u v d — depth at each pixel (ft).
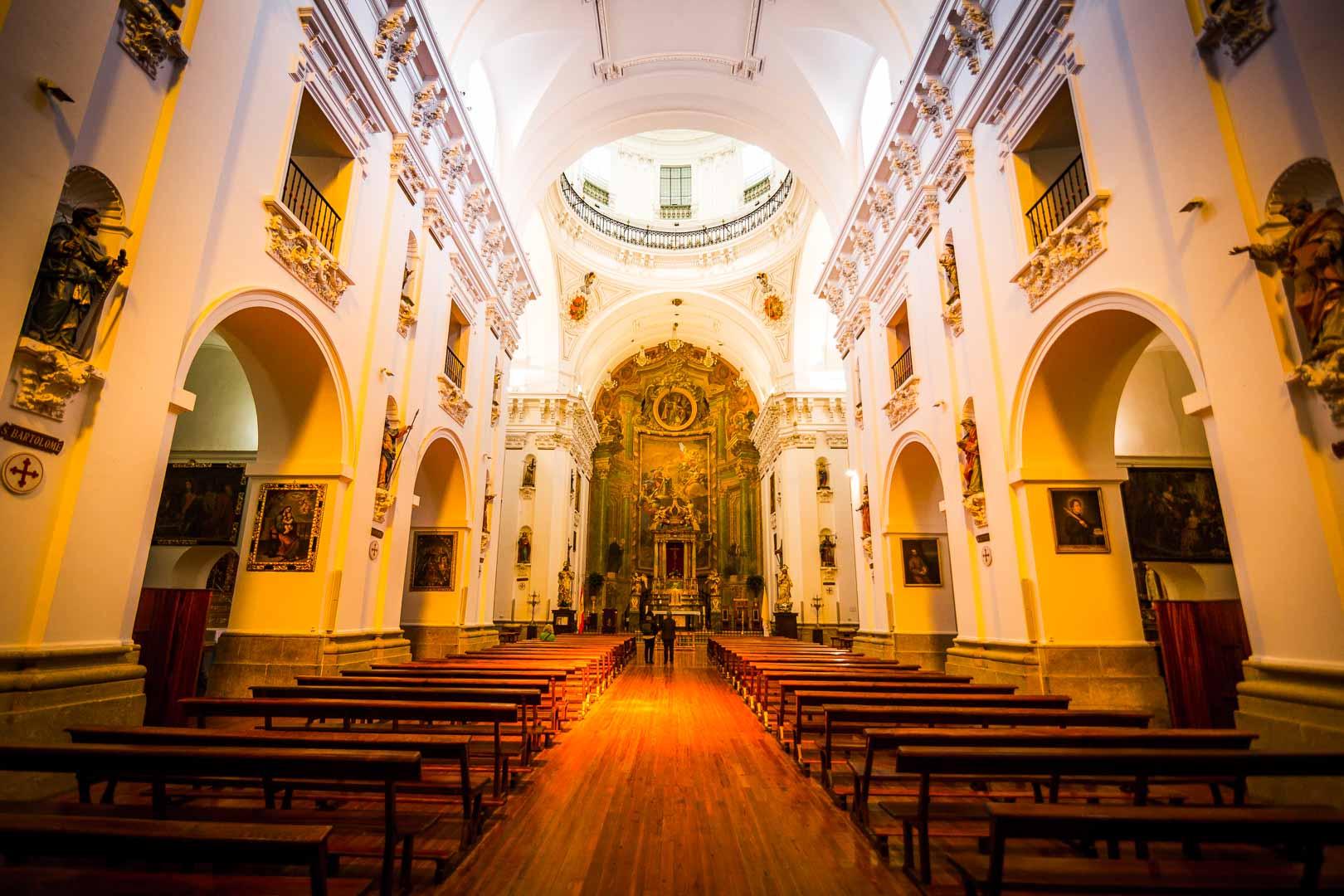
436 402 35.06
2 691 12.03
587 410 88.02
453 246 37.11
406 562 31.22
